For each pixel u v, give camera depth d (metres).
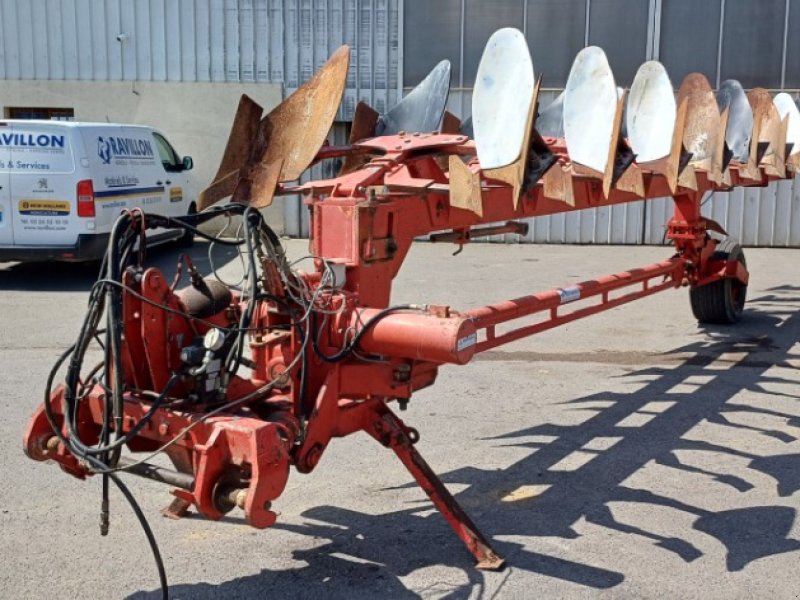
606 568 3.96
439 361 3.73
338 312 3.89
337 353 3.91
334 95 3.89
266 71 16.14
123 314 3.60
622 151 4.93
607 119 4.69
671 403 6.43
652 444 5.58
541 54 15.45
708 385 6.89
